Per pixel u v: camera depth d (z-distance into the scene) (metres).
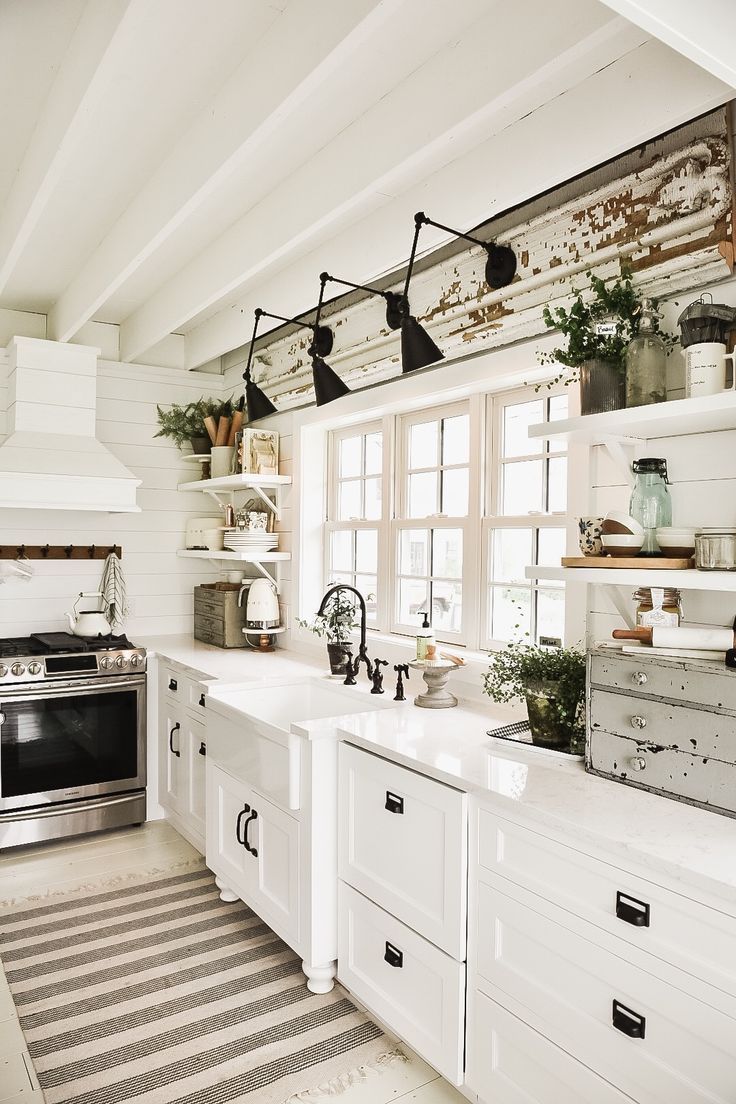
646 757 1.78
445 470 3.21
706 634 1.76
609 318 2.06
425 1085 2.07
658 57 1.78
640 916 1.47
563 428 2.01
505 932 1.80
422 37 1.89
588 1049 1.60
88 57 1.85
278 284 3.52
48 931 2.85
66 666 3.63
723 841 1.50
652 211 2.10
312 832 2.37
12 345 3.92
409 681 3.15
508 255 2.56
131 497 3.99
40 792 3.59
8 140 2.53
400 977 2.13
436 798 1.98
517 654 2.22
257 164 2.54
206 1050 2.19
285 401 4.06
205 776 3.31
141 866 3.44
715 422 1.83
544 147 2.07
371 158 2.20
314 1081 2.07
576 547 2.37
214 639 4.21
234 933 2.84
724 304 1.94
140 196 2.79
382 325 3.26
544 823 1.65
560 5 1.63
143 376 4.55
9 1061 2.14
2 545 4.11
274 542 4.07
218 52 2.02
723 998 1.35
